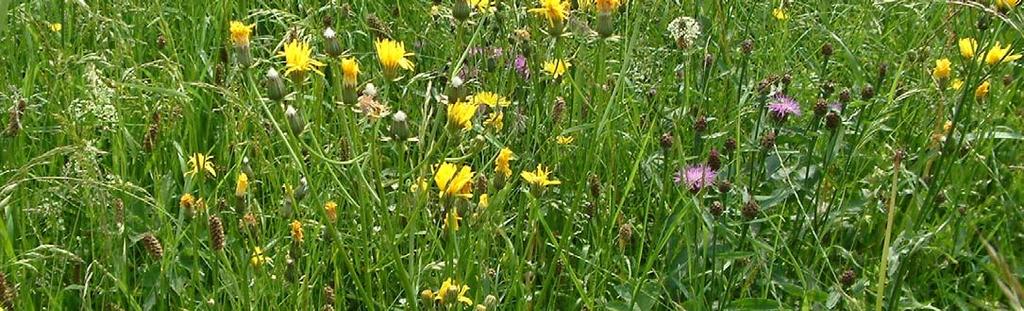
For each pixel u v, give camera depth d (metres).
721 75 1.66
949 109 1.58
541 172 1.20
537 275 1.33
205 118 1.56
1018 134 1.53
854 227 1.42
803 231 1.40
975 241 1.44
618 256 1.28
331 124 1.45
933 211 1.43
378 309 1.23
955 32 1.82
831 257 1.40
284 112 1.03
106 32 1.66
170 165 1.45
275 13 1.65
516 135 1.48
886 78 1.80
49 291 1.16
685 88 1.47
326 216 1.03
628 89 1.64
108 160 1.47
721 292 1.25
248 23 1.86
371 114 1.05
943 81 1.51
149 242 1.13
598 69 1.52
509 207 1.43
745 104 1.60
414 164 1.40
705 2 1.94
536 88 1.52
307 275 1.10
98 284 1.21
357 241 1.16
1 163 1.35
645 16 1.89
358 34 1.86
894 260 1.27
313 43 1.69
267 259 1.15
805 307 1.18
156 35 1.81
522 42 1.55
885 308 1.28
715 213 1.20
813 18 1.99
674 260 1.29
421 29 1.87
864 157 1.52
